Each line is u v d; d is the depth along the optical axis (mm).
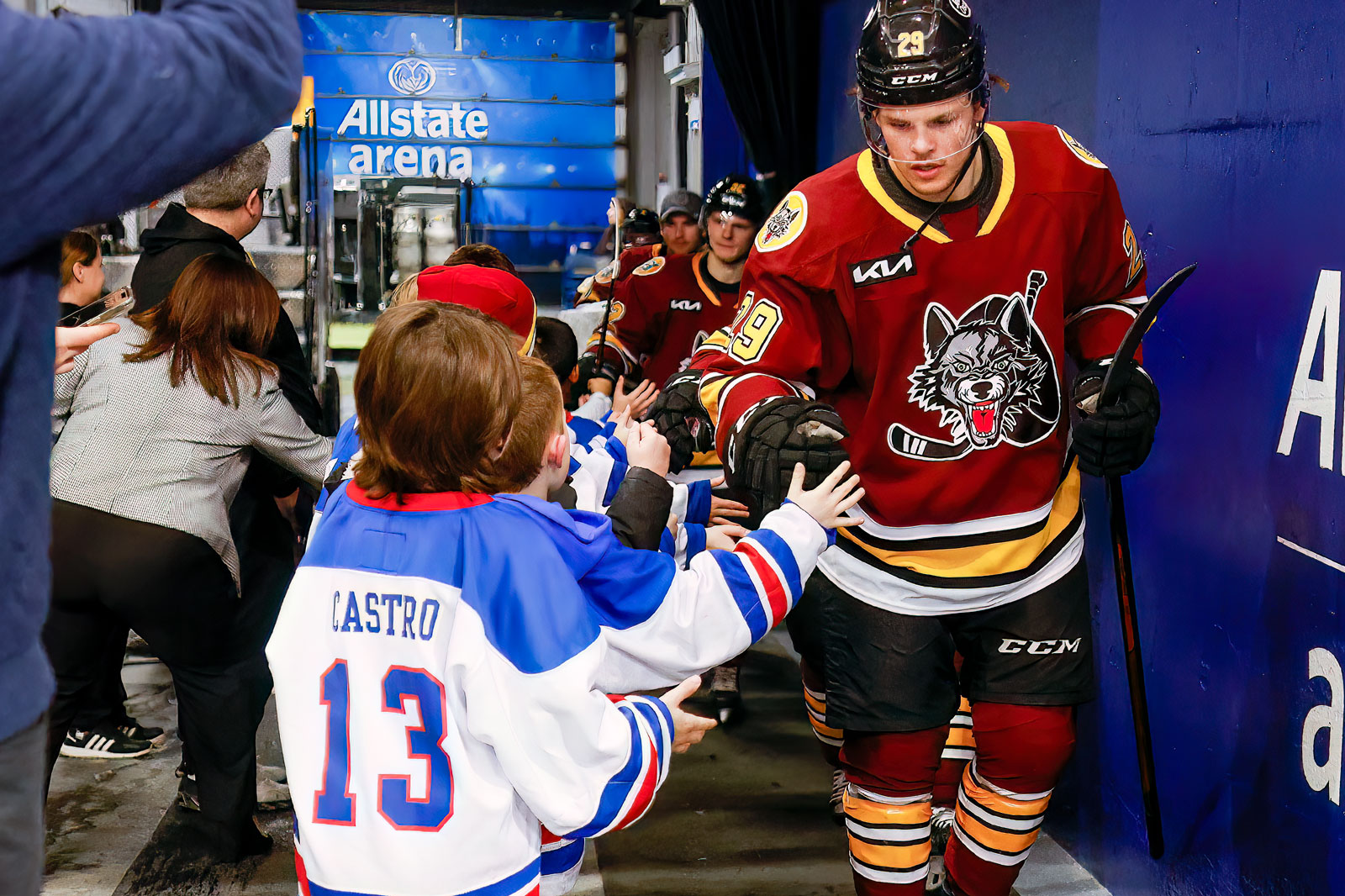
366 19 10438
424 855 1298
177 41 665
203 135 681
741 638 1496
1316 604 1778
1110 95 2379
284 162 5812
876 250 1869
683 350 3969
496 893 1317
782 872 2625
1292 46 1791
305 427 2564
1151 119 2223
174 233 2811
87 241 3461
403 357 1321
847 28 4324
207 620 2451
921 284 1870
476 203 10750
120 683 3365
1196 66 2059
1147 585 2293
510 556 1301
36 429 731
